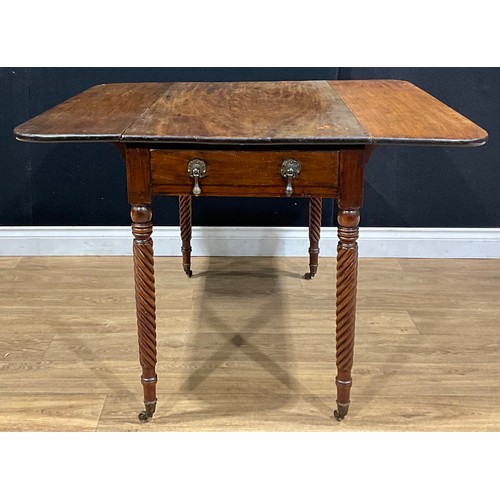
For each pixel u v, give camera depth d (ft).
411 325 8.09
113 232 10.02
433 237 9.97
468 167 9.62
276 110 6.40
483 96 9.27
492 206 9.83
